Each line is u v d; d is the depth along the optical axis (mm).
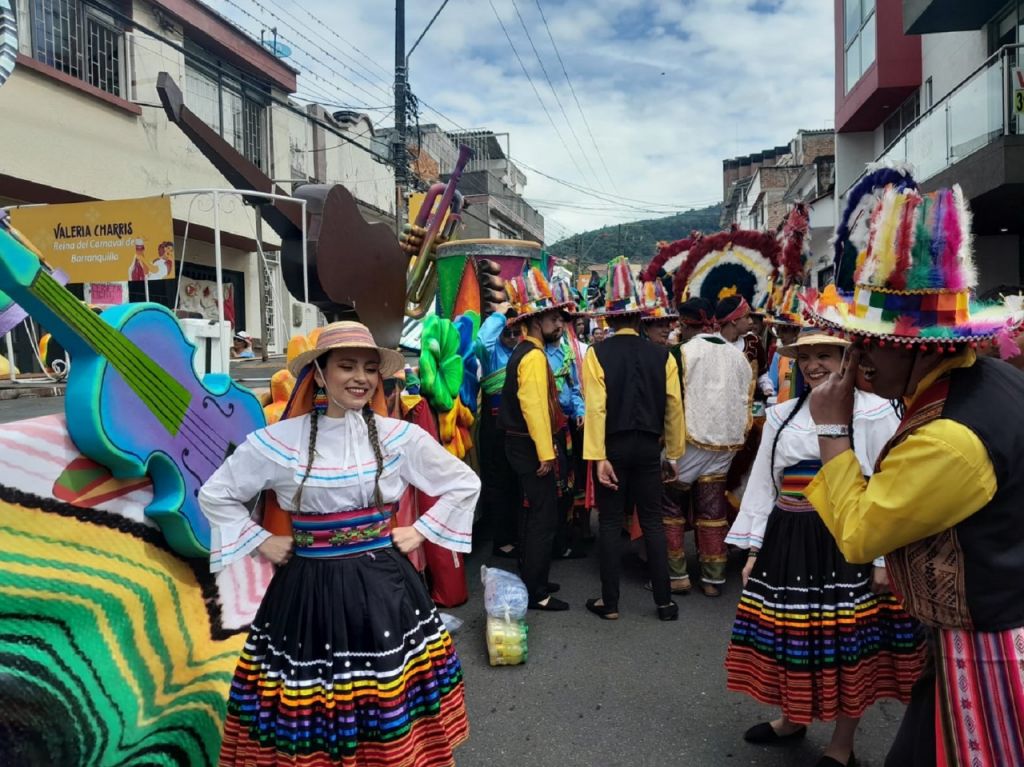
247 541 2191
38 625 1835
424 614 2238
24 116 10273
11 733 1714
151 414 2215
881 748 2926
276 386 3639
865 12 16844
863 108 17266
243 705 2152
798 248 5453
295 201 4145
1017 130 9867
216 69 9938
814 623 2645
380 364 2229
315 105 17688
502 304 6160
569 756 2889
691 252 6617
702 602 4605
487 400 5629
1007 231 13445
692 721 3152
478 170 31953
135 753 2053
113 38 11961
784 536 2754
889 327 1609
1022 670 1505
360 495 2174
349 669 2057
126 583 2125
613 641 3990
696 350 4613
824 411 1798
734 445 4586
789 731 2957
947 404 1562
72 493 1989
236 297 15062
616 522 4285
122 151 11922
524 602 3840
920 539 1601
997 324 1568
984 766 1538
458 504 2326
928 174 12273
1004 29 12555
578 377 5844
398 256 4613
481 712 3234
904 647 2686
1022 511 1509
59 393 3951
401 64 14922
